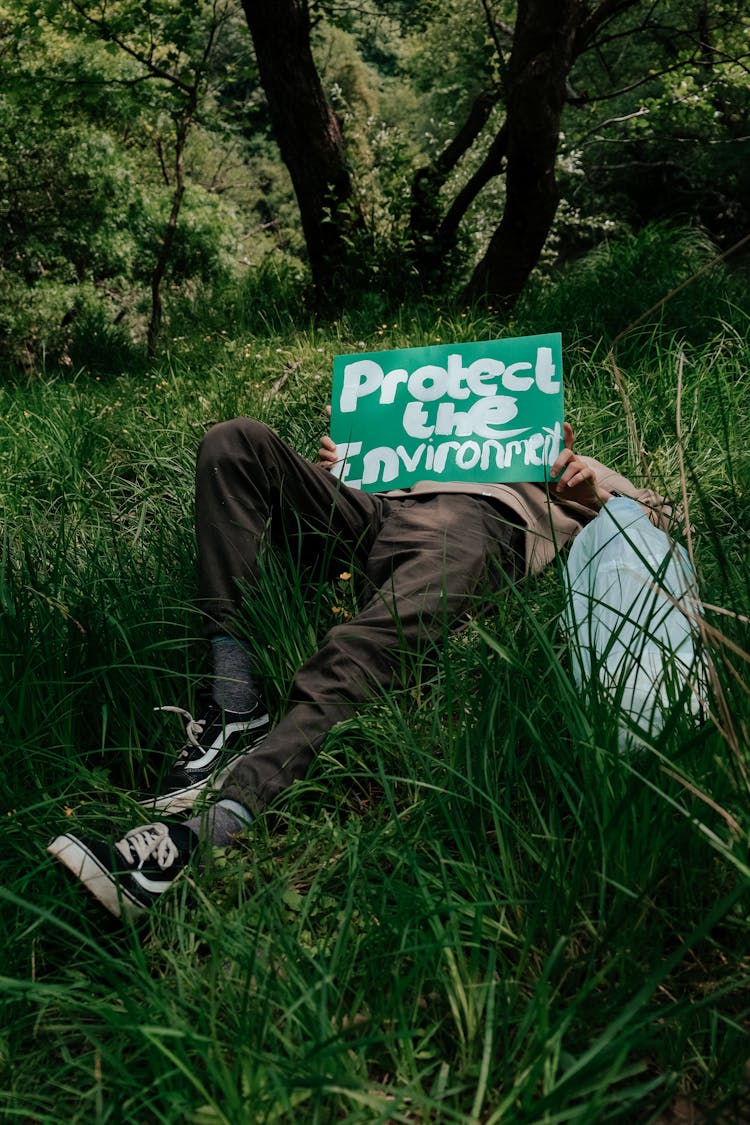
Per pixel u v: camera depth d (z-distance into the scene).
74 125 13.64
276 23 8.57
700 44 10.58
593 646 1.90
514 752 1.91
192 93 9.21
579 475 2.93
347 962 1.59
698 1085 1.42
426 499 2.95
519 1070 1.36
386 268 8.91
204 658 2.60
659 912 1.61
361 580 2.84
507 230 8.02
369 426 3.19
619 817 1.65
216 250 16.84
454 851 1.91
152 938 1.79
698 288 7.34
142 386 6.12
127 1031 1.44
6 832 1.92
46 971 1.76
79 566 3.09
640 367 4.68
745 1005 1.50
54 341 13.41
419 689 2.31
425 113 20.59
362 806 2.17
